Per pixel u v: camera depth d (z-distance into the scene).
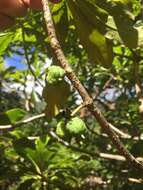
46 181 0.44
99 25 0.27
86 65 0.58
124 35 0.26
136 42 0.26
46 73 0.28
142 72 0.53
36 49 0.51
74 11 0.27
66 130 0.29
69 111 0.28
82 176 0.57
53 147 0.53
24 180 0.45
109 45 0.27
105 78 0.60
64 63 0.21
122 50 0.49
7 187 0.56
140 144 0.47
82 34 0.27
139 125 0.54
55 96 0.27
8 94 0.83
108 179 0.54
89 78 0.59
